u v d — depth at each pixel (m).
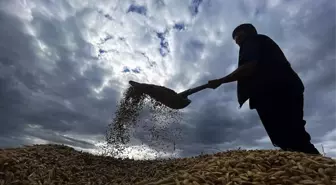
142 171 3.48
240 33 3.18
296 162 2.34
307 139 2.77
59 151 4.08
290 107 2.78
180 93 3.04
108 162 4.03
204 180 2.13
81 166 3.54
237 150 3.54
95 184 2.95
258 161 2.47
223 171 2.30
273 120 2.85
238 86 3.04
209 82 2.94
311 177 2.05
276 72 2.82
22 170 2.79
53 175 2.88
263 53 2.92
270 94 2.82
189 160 3.57
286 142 2.81
